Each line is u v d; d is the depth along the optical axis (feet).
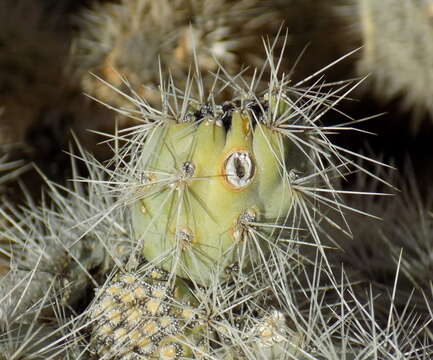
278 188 0.66
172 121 0.67
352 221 0.91
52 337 0.70
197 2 0.98
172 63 0.97
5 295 0.73
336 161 0.96
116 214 0.75
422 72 0.98
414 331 0.80
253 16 0.99
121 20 0.99
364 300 0.83
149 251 0.68
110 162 0.76
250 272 0.70
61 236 0.78
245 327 0.69
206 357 0.67
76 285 0.74
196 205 0.65
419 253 0.87
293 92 0.72
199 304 0.68
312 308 0.73
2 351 0.67
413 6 0.97
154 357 0.67
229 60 0.97
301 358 0.68
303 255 0.76
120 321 0.68
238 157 0.65
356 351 0.71
